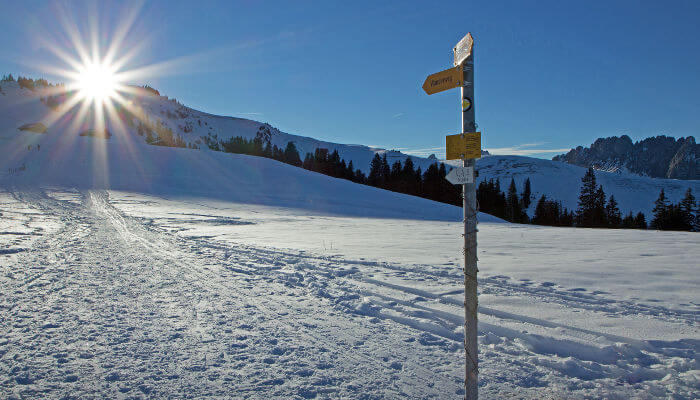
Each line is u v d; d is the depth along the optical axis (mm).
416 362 3955
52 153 60906
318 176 61750
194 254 10695
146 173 51438
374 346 4359
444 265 8984
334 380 3551
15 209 22734
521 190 167000
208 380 3510
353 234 17266
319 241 14141
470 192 2713
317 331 4809
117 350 4141
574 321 5016
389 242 13984
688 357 4008
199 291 6703
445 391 3377
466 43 2723
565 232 20031
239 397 3219
